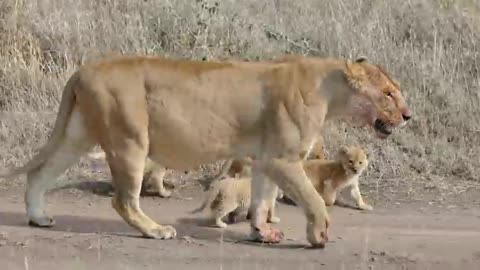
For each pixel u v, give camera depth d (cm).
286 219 1345
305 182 1147
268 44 1958
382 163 1595
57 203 1413
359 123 1198
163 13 2000
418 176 1579
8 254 1103
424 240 1210
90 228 1240
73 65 1894
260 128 1165
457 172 1598
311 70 1170
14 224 1252
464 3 2128
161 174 1450
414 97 1775
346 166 1402
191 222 1295
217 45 1941
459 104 1762
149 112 1155
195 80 1159
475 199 1478
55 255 1100
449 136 1712
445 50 1939
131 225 1181
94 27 1973
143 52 1920
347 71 1167
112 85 1148
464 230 1281
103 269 1050
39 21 1972
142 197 1460
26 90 1803
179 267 1059
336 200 1455
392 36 1981
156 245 1149
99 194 1476
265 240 1172
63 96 1190
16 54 1886
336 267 1072
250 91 1159
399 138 1667
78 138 1198
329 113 1186
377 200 1471
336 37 1947
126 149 1152
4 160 1605
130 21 1988
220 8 2031
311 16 2052
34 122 1700
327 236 1158
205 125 1161
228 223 1295
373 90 1177
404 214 1385
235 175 1436
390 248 1162
